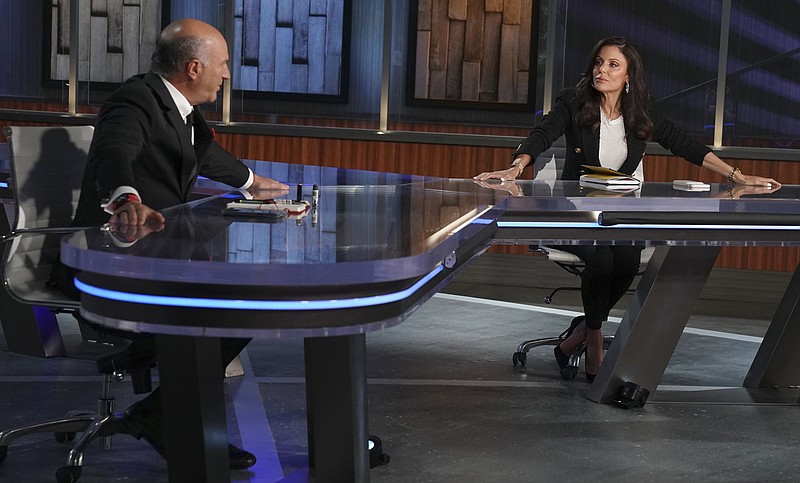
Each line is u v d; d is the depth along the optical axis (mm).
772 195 4895
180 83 3832
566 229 4211
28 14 9977
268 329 2369
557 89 9297
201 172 4289
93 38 9945
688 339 6797
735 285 8727
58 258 3697
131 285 2385
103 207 3205
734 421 4727
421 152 9391
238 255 2486
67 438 4094
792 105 8969
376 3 9422
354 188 4527
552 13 9203
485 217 3705
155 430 3646
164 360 2736
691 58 9117
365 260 2449
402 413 4699
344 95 9594
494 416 4688
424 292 2777
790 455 4230
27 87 10055
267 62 9656
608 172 5109
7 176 4633
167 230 2869
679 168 8992
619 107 5535
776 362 5297
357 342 2887
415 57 9445
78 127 4176
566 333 5781
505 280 9023
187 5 9766
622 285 5320
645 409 4879
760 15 8953
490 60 9359
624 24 9188
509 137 9281
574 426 4559
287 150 9578
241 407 4723
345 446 2883
